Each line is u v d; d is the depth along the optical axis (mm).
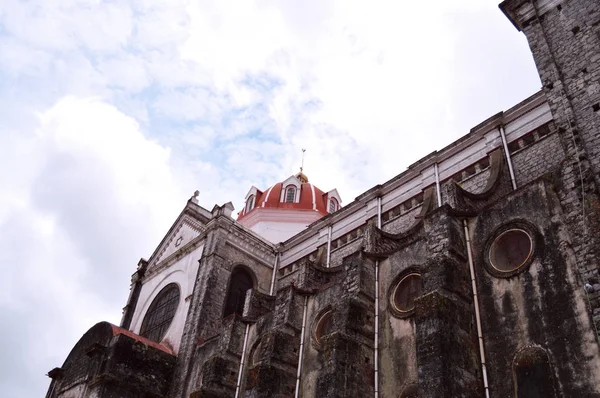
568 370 15172
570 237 16953
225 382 26078
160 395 29891
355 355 20250
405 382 19312
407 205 30359
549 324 16219
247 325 28297
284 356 23859
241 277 35531
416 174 30688
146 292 39469
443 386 15625
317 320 24562
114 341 30094
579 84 20203
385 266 22938
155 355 30719
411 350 19781
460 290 18297
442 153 29516
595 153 18141
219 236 35219
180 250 37875
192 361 30234
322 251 33938
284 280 35750
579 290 15992
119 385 28781
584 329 15359
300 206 48969
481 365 17141
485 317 17922
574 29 21609
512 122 26922
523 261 18062
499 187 24359
